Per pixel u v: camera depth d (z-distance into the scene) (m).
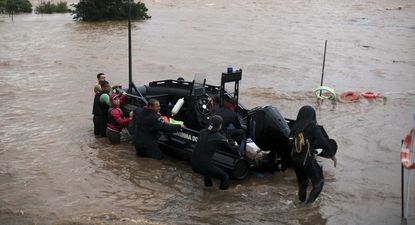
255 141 8.19
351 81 15.91
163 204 7.18
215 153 8.17
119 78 15.73
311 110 7.05
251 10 34.81
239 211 6.95
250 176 8.39
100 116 10.09
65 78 15.71
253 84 15.34
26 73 16.41
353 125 11.12
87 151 9.38
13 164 8.62
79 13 30.31
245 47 21.56
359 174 8.34
